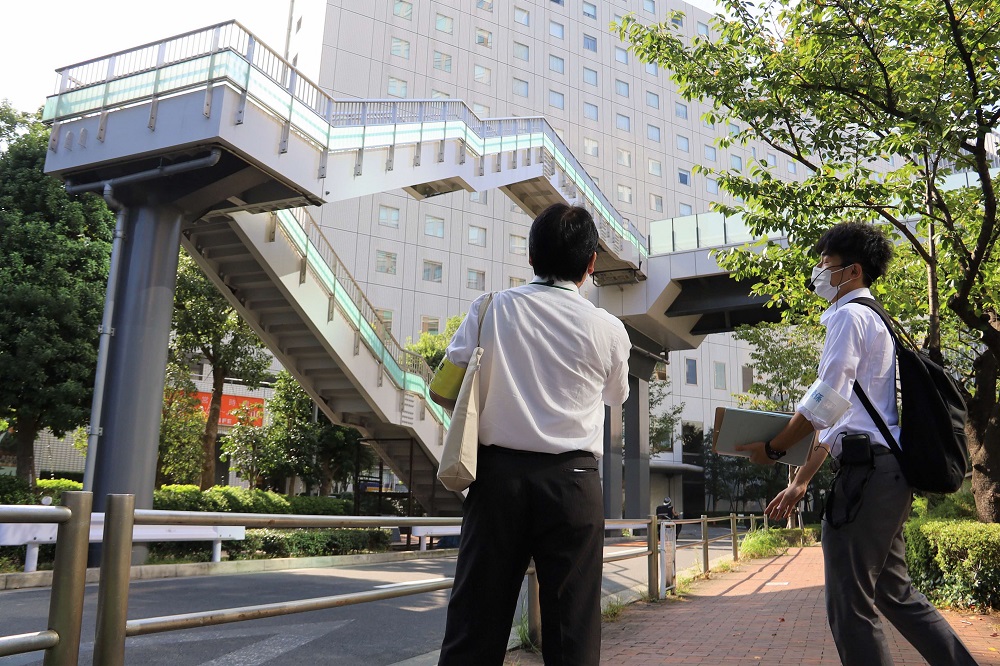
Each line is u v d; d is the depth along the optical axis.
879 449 2.33
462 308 40.38
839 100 8.14
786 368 26.05
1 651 1.46
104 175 11.39
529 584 4.58
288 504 15.73
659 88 51.00
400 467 18.84
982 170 6.99
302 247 13.85
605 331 2.02
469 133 15.41
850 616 2.29
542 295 2.00
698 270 20.98
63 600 1.63
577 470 1.86
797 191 8.33
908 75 7.56
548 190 18.58
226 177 11.00
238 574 9.69
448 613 1.85
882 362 2.38
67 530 1.65
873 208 8.01
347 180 12.23
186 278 17.75
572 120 46.72
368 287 37.97
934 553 6.77
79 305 14.59
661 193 49.25
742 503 45.75
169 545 10.34
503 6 45.66
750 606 6.74
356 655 4.86
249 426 23.27
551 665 1.77
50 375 14.58
